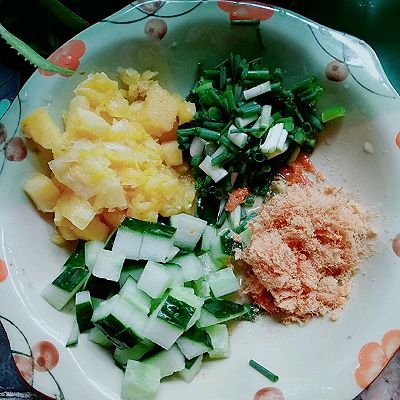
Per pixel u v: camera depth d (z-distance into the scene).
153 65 0.24
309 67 0.23
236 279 0.23
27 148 0.22
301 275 0.23
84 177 0.22
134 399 0.21
